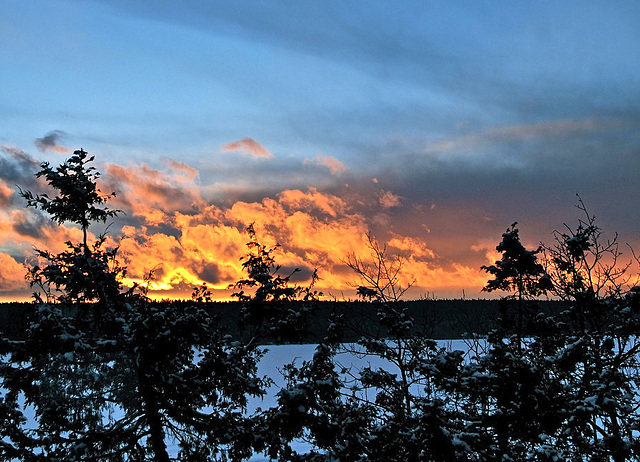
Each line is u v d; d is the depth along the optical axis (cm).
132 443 1203
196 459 1262
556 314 1221
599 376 1020
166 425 1270
